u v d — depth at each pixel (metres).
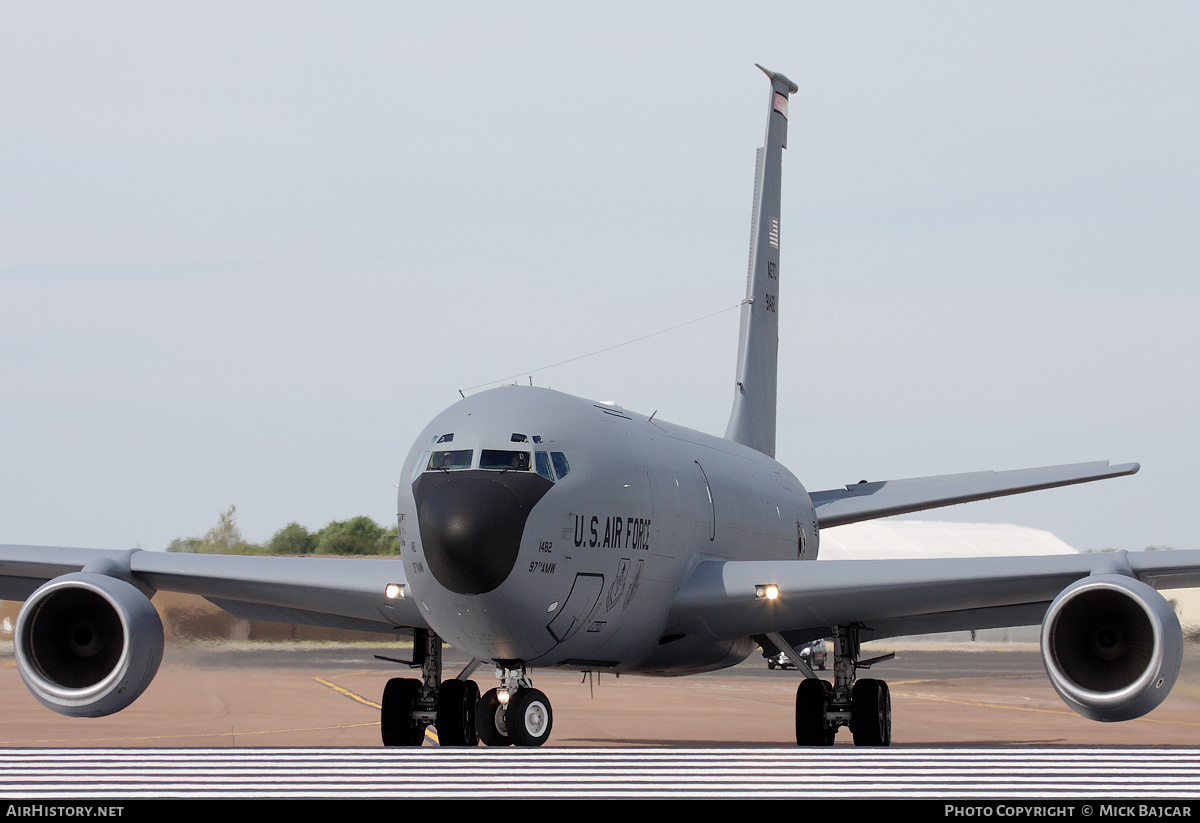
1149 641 44.38
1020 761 34.38
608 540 52.44
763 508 71.75
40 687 48.38
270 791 32.62
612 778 33.47
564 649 52.53
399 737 58.62
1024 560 52.72
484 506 47.75
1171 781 32.78
